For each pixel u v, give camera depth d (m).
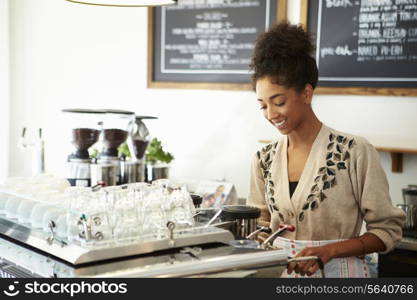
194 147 3.53
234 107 3.38
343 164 1.70
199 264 1.26
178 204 1.50
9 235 1.63
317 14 3.05
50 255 1.43
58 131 4.00
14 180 1.95
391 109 2.92
